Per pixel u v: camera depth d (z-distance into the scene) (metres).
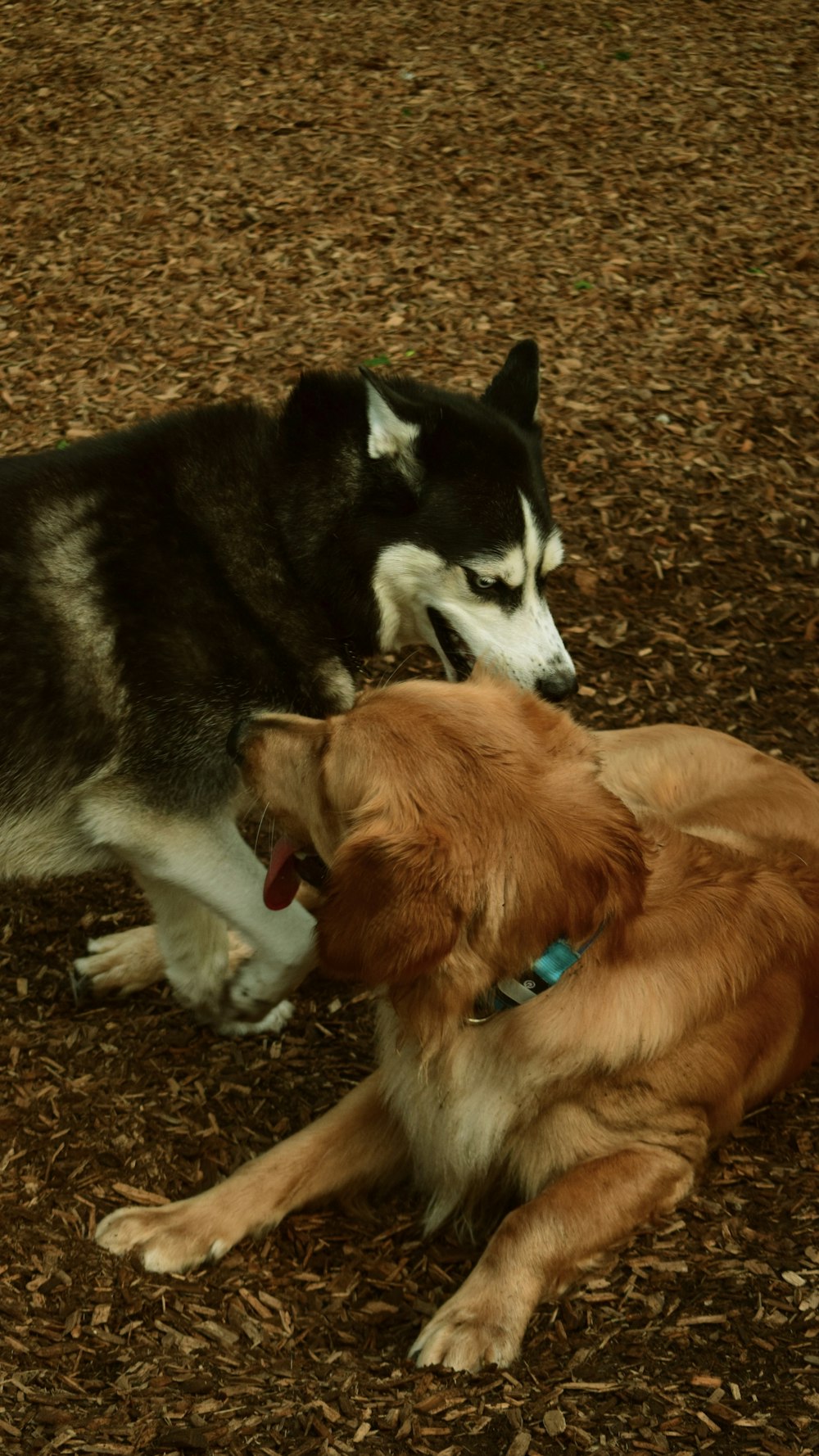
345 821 2.62
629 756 4.00
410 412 3.55
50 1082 3.39
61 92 9.21
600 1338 2.70
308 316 6.95
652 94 9.36
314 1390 2.57
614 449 6.02
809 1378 2.57
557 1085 2.86
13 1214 2.97
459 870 2.47
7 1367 2.56
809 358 6.66
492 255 7.52
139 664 3.31
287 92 9.25
